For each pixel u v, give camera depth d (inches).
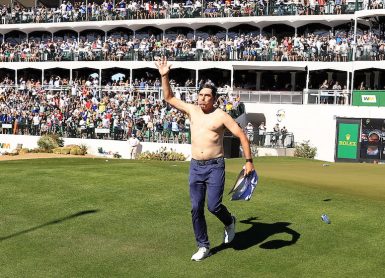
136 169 579.8
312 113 1357.0
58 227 374.9
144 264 305.3
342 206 417.7
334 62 1408.7
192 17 1626.5
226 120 297.3
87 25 1743.4
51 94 1572.3
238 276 287.1
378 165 807.7
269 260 308.5
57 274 292.4
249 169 298.2
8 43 1886.1
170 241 343.6
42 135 1373.0
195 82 1628.9
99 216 398.6
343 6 1465.3
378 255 314.3
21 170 580.1
